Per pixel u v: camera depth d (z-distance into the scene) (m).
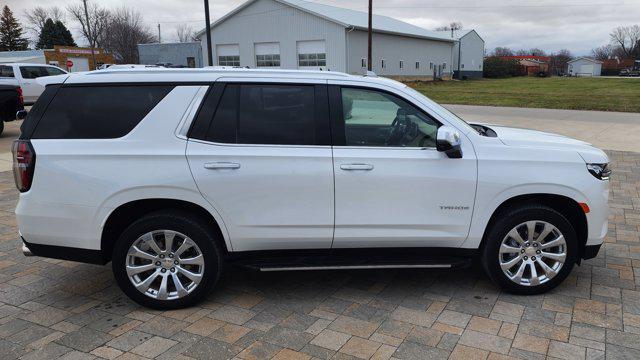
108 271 4.65
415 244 3.93
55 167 3.64
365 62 38.12
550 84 44.06
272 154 3.70
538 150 3.90
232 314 3.80
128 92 3.75
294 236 3.81
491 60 70.56
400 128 3.89
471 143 3.86
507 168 3.83
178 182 3.64
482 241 4.00
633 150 11.04
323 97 3.81
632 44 115.94
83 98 3.73
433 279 4.41
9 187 7.86
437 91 35.78
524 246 3.97
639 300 3.96
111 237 3.91
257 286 4.29
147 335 3.50
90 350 3.31
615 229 5.65
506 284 4.00
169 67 4.18
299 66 37.53
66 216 3.67
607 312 3.77
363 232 3.84
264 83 3.78
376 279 4.42
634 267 4.60
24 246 3.86
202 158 3.66
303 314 3.79
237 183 3.69
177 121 3.70
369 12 30.98
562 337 3.43
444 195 3.81
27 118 3.76
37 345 3.38
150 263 3.82
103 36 75.56
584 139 12.71
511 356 3.22
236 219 3.74
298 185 3.72
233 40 39.88
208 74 3.79
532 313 3.76
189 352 3.29
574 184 3.85
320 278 4.45
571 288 4.18
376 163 3.75
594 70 99.75
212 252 3.79
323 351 3.29
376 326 3.60
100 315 3.80
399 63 44.69
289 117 3.79
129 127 3.69
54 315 3.80
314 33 36.25
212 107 3.73
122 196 3.64
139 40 76.44
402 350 3.29
